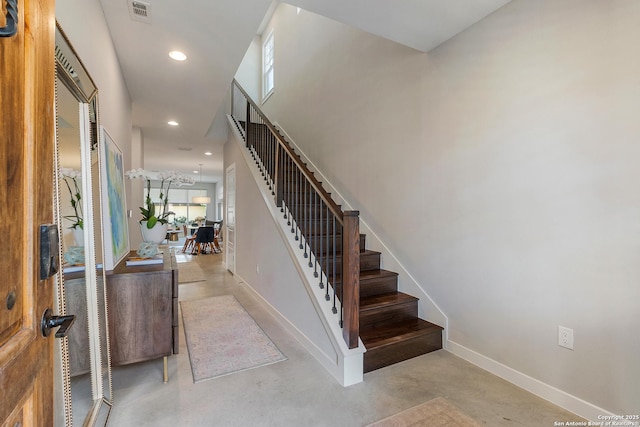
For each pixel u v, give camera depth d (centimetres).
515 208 193
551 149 175
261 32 684
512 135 194
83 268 156
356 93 349
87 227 158
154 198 1287
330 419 165
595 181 158
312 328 240
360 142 342
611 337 154
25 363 65
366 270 300
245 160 423
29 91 69
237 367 218
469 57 220
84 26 174
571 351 169
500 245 203
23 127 67
